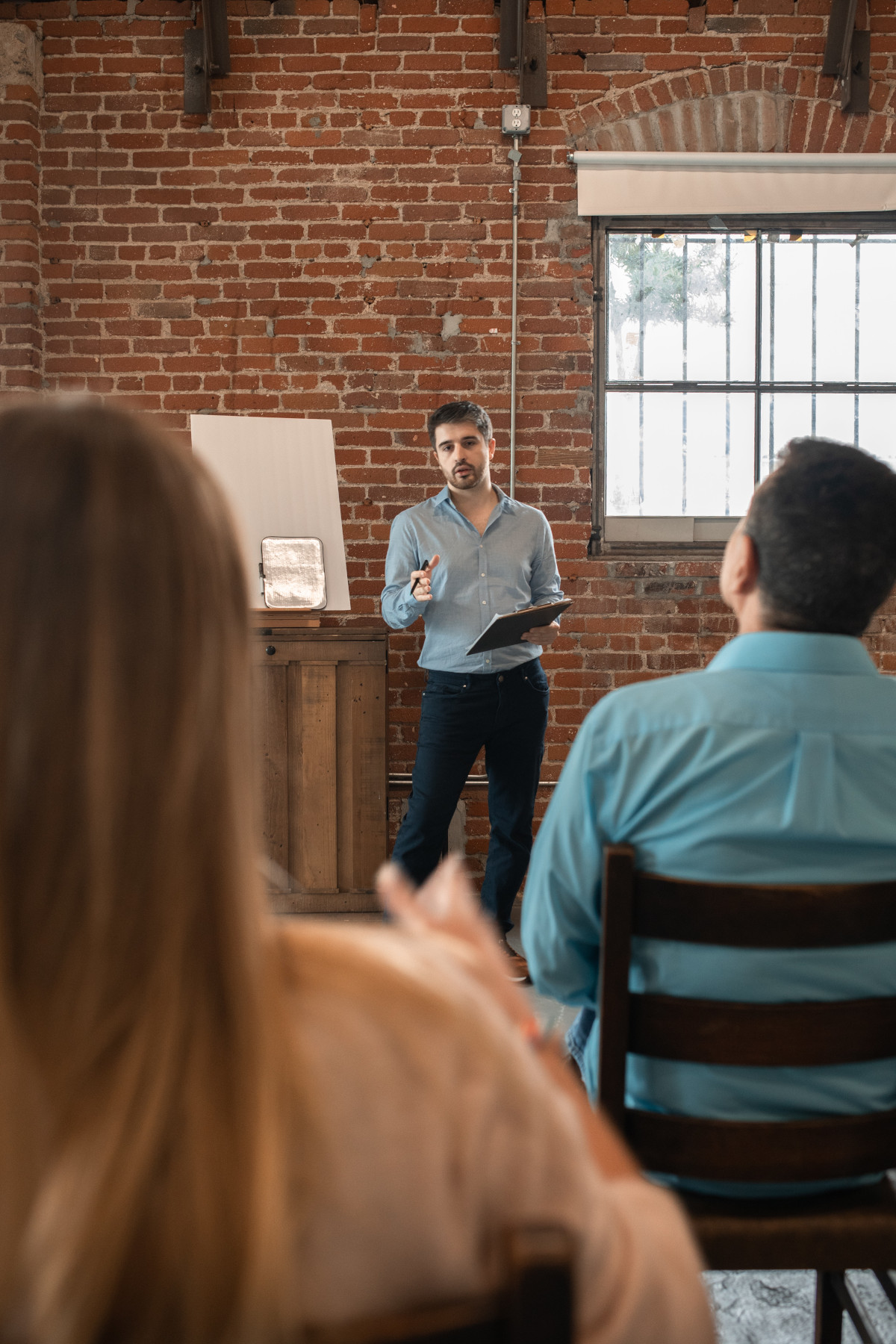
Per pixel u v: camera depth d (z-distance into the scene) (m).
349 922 3.47
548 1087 0.41
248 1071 0.36
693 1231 1.08
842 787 1.02
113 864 0.35
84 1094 0.35
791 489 1.06
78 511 0.37
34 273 3.83
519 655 3.29
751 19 3.78
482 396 3.89
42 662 0.36
